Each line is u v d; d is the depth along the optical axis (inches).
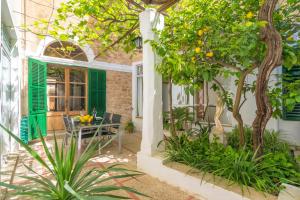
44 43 235.5
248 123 176.1
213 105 223.6
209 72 107.6
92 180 64.9
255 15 103.3
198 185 100.9
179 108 222.5
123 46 205.0
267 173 93.4
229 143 137.9
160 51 119.5
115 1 159.5
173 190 108.8
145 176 128.0
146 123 137.4
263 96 95.0
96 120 200.8
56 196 59.2
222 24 112.3
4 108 151.5
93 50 280.2
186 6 141.9
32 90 213.9
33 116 213.9
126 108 314.2
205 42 113.9
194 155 122.0
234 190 88.2
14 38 161.8
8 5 113.7
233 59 114.8
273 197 80.5
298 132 147.3
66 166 63.3
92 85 280.4
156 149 135.7
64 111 268.8
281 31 103.9
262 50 92.7
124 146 205.8
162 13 137.3
